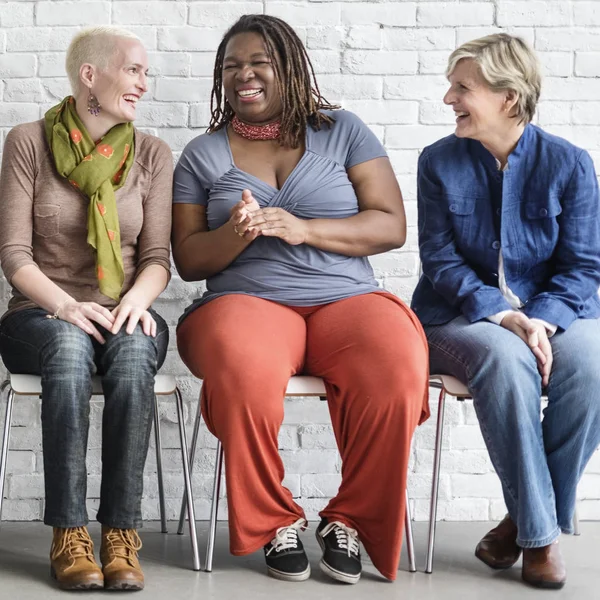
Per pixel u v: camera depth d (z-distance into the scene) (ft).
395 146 8.96
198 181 7.95
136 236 7.77
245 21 7.97
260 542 6.93
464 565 7.45
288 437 8.97
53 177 7.55
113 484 6.79
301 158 7.83
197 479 8.95
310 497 8.98
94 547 7.83
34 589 6.57
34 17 8.79
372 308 7.34
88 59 7.60
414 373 6.93
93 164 7.50
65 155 7.52
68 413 6.66
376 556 6.99
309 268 7.62
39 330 6.93
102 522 6.82
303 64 7.96
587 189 7.50
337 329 7.29
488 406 7.00
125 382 6.80
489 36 7.49
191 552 7.72
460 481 9.01
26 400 8.80
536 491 6.87
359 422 6.96
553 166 7.48
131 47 7.61
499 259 7.68
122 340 6.93
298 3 8.87
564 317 7.26
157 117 8.86
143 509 8.93
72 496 6.64
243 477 6.84
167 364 8.93
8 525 8.58
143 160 7.88
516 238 7.56
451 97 7.48
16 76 8.78
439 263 7.72
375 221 7.73
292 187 7.74
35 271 7.23
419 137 8.96
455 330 7.40
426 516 9.02
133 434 6.80
